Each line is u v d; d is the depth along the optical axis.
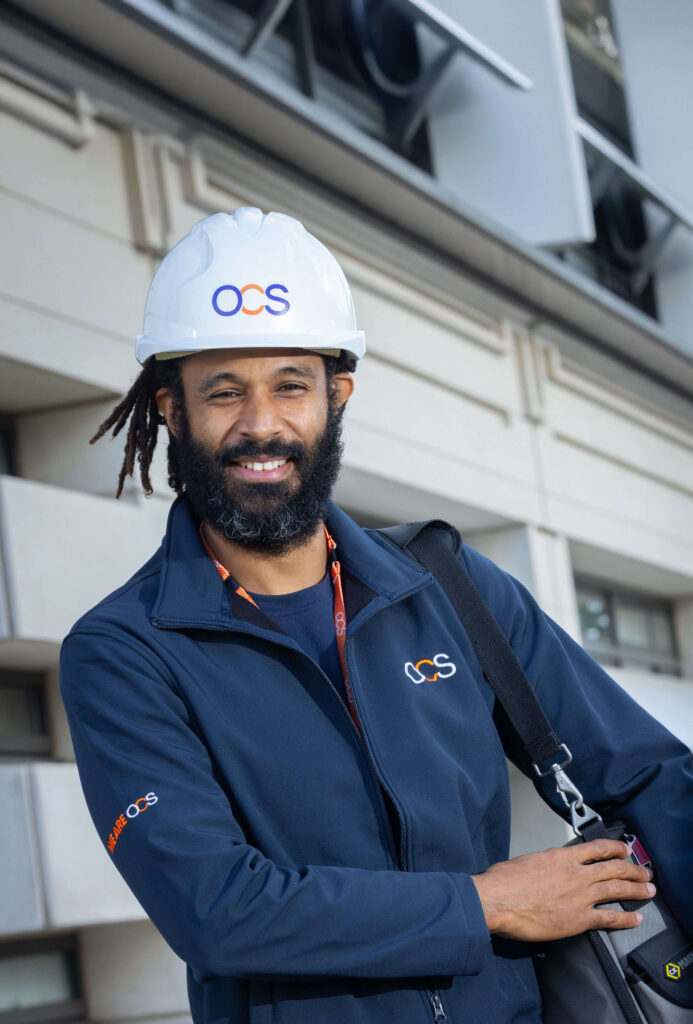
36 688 4.43
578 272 6.87
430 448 5.83
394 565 1.70
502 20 5.96
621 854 1.60
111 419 1.84
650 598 8.74
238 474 1.60
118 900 3.95
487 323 6.46
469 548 1.83
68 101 4.27
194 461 1.62
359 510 6.02
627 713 1.76
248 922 1.37
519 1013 1.55
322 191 5.33
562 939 1.61
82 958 4.52
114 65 4.43
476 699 1.64
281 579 1.66
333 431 1.68
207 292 1.62
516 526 6.52
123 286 4.42
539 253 6.16
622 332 7.20
